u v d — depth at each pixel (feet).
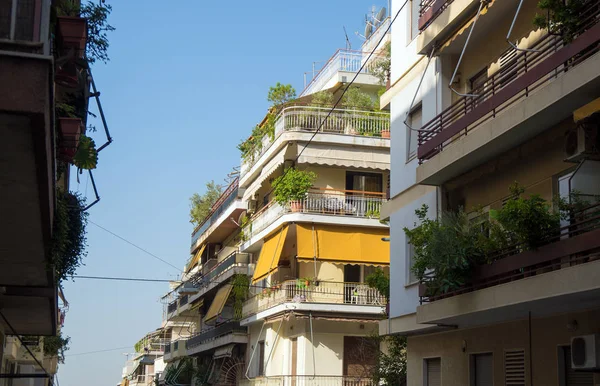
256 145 125.08
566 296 40.32
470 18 56.39
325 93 115.75
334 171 109.60
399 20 72.64
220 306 130.21
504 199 53.93
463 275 50.60
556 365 45.73
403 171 68.95
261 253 114.83
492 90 53.52
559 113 45.01
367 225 105.50
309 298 103.40
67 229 40.40
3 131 23.08
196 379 150.20
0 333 56.24
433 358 62.54
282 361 110.11
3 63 22.04
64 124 36.78
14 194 28.86
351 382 101.91
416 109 67.77
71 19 34.22
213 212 158.81
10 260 39.93
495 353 52.65
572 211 42.47
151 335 278.05
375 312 103.45
